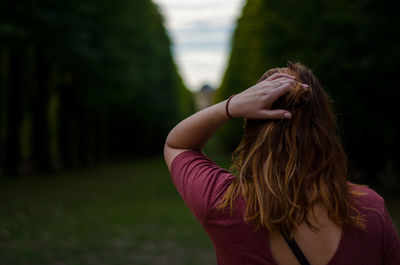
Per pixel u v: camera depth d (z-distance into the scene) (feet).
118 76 74.02
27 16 48.67
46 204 41.22
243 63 131.64
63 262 20.68
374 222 3.71
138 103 138.10
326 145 3.84
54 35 52.60
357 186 3.97
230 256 3.87
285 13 54.03
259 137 3.98
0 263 20.29
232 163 4.20
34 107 75.97
